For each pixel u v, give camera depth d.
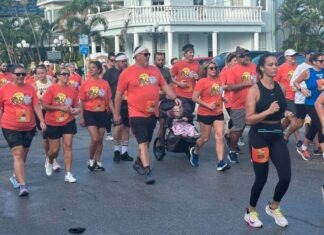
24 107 8.41
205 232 6.43
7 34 48.47
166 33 35.56
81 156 11.71
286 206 7.38
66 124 9.21
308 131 10.43
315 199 7.73
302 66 10.50
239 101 10.20
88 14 40.28
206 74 9.71
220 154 9.76
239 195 8.05
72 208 7.63
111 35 39.38
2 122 8.42
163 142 10.93
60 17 41.62
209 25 35.47
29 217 7.26
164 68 11.58
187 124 10.64
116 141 10.98
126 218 7.09
